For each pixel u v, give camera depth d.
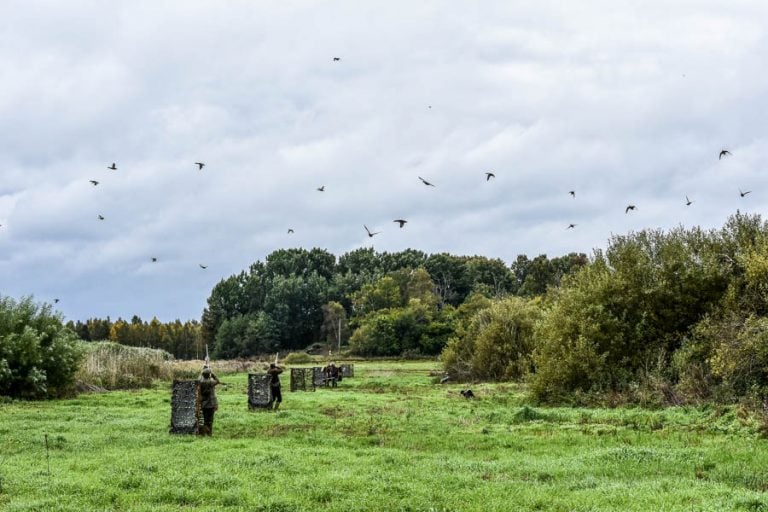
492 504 12.87
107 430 23.89
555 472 16.36
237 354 159.38
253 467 16.62
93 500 13.16
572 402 34.19
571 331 36.56
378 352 129.62
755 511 12.09
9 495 13.57
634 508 12.38
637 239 37.94
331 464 17.23
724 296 33.44
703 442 20.67
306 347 165.88
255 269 188.75
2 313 39.41
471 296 150.50
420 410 31.44
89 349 53.72
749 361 28.53
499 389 45.59
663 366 33.53
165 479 14.94
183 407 23.02
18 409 31.42
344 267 193.88
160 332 190.75
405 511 12.64
